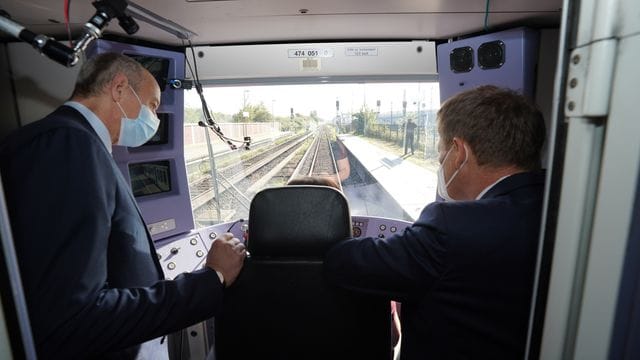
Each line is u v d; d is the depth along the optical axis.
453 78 1.99
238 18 1.62
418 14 1.64
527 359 0.57
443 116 0.90
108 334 0.77
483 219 0.75
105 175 0.88
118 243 0.96
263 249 1.04
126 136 1.14
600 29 0.42
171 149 2.04
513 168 0.82
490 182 0.85
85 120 0.97
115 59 1.06
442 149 0.92
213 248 1.04
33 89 1.80
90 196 0.79
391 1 1.46
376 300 1.06
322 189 1.02
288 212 1.02
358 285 0.87
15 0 1.32
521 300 0.74
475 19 1.73
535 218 0.74
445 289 0.78
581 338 0.48
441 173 0.94
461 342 0.79
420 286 0.80
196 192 2.35
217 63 2.05
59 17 1.52
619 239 0.43
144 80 1.14
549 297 0.51
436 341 0.81
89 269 0.77
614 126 0.42
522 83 1.77
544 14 1.66
